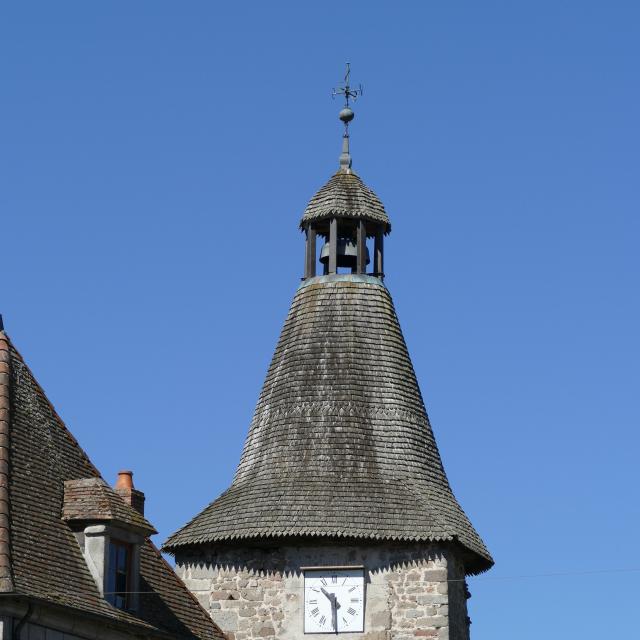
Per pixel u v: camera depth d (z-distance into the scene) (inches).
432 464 2468.0
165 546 2394.2
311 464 2409.0
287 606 2335.1
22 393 1916.8
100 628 1817.2
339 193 2581.2
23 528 1791.3
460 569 2402.8
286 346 2529.5
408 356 2551.7
